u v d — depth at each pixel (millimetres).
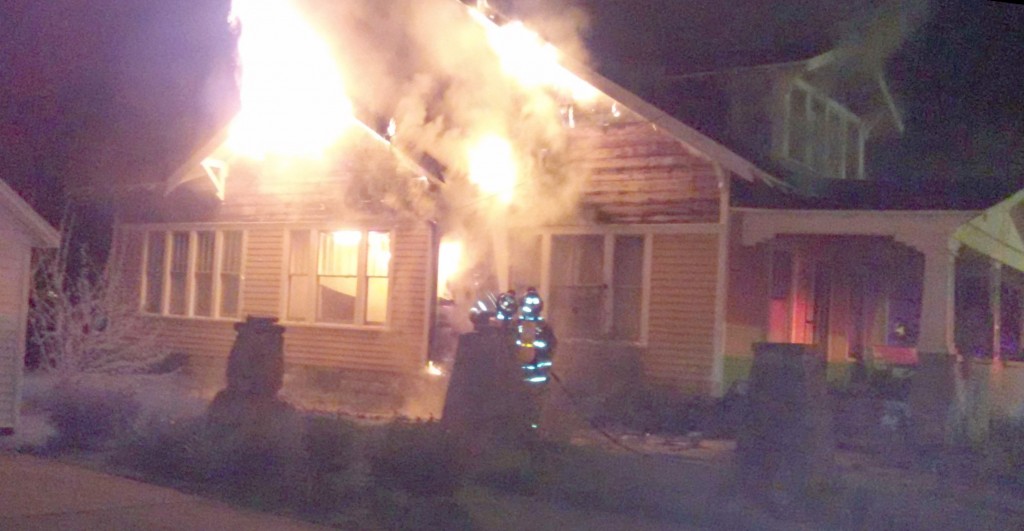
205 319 21625
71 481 10891
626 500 10297
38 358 19203
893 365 18375
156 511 9750
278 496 10484
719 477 11523
